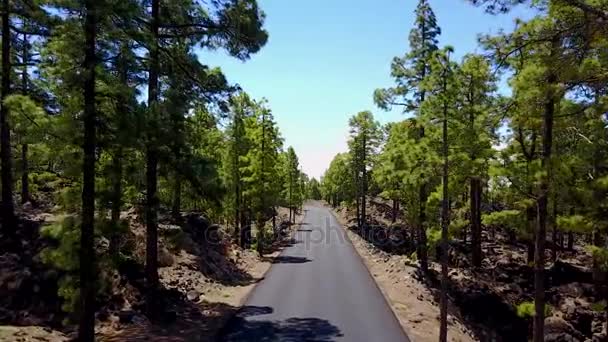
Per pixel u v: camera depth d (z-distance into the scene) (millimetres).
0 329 12719
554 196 13828
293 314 18078
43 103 17641
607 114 13414
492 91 17578
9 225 17656
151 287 15773
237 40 17047
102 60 11461
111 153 12484
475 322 23953
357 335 15516
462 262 33594
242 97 37219
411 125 26125
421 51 25328
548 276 31047
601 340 22828
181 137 14523
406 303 20547
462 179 17625
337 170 86500
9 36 18047
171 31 16688
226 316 17422
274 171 37781
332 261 33031
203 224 29875
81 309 11570
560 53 9938
